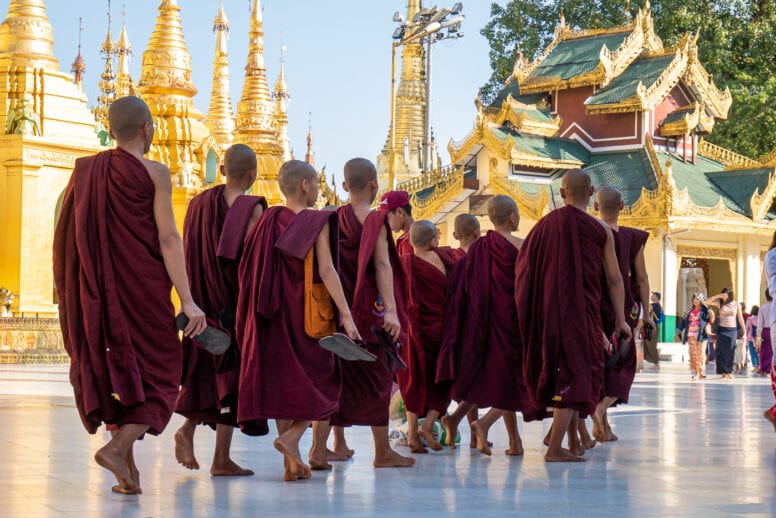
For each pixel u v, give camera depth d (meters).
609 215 12.21
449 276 11.27
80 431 12.15
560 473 9.55
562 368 10.33
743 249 43.97
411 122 71.56
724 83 51.00
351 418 9.66
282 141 61.00
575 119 46.31
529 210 41.16
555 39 49.84
